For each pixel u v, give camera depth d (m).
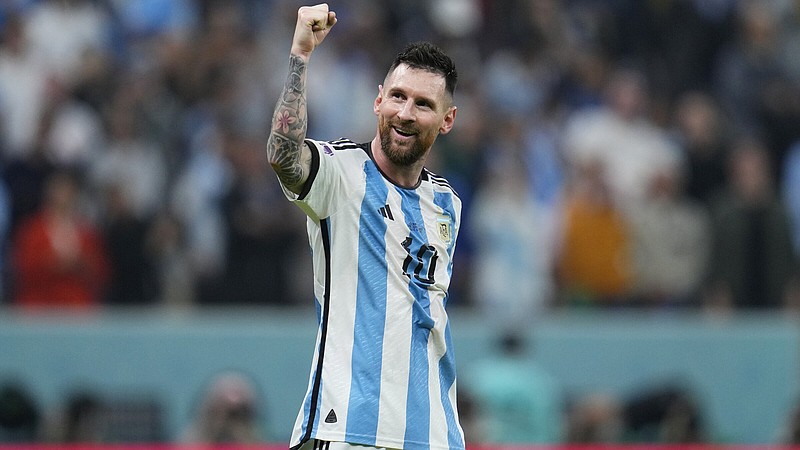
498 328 41.88
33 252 40.56
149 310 41.72
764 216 45.75
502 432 38.88
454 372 19.20
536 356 42.62
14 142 43.62
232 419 35.81
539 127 48.94
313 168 18.20
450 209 19.53
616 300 45.00
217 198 42.81
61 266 40.59
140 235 42.03
